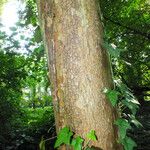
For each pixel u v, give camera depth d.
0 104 7.98
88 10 2.41
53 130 7.80
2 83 8.39
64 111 2.30
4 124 7.86
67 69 2.31
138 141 6.66
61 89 2.32
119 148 2.31
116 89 2.48
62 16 2.36
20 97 9.12
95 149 2.21
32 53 8.28
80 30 2.34
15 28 8.03
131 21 9.29
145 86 10.23
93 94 2.27
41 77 8.59
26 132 7.98
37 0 2.53
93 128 2.24
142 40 9.45
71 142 2.20
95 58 2.33
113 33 9.26
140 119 8.26
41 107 12.67
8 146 7.29
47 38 2.41
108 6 9.12
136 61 9.42
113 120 2.31
